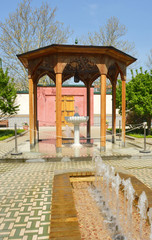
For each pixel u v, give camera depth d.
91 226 2.26
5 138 9.23
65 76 9.05
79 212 2.61
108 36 20.45
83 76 9.05
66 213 2.21
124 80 6.69
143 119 11.83
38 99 15.54
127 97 10.47
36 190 3.19
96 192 3.31
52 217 2.12
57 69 5.59
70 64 8.07
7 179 3.75
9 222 2.23
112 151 5.88
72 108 15.83
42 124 15.55
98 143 7.45
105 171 3.69
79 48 5.44
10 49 17.11
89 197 3.11
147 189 2.90
